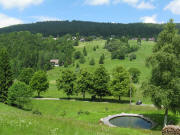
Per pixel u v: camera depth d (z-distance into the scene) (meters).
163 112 52.00
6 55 70.50
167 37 35.97
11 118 16.66
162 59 33.75
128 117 49.09
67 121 22.23
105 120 45.62
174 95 33.84
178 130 25.17
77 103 74.44
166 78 33.72
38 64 195.50
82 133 14.87
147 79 37.88
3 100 67.69
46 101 77.56
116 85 77.62
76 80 84.75
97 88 79.50
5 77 69.31
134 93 81.50
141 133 27.34
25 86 65.12
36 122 16.31
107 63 199.75
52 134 12.56
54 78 166.00
